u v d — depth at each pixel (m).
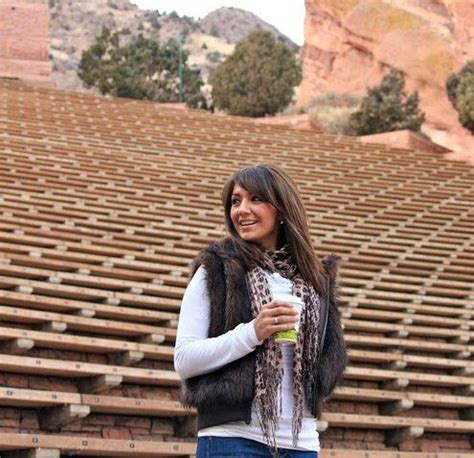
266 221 3.68
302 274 3.64
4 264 9.12
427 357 9.90
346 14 32.84
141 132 17.50
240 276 3.55
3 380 7.28
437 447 8.91
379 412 8.93
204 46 79.12
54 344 7.71
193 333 3.52
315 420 3.59
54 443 6.45
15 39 25.58
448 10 31.17
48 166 14.18
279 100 26.58
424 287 12.06
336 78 33.03
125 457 7.02
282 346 3.49
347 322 10.03
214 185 14.67
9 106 17.97
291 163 17.20
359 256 12.76
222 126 19.16
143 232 11.84
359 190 16.30
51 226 11.14
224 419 3.41
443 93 30.23
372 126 23.83
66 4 81.25
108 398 7.05
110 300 9.00
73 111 18.41
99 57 33.78
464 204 16.30
